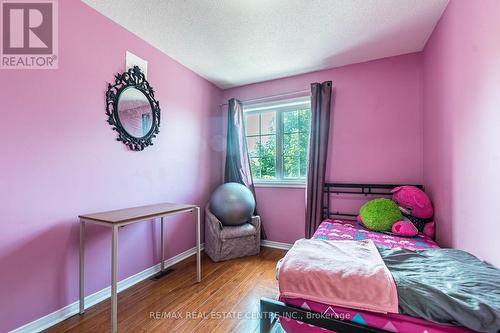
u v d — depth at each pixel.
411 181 2.38
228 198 2.68
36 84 1.46
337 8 1.72
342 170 2.67
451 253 1.30
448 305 0.80
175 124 2.56
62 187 1.58
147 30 2.01
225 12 1.77
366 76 2.57
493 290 0.88
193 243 2.82
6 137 1.33
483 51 1.22
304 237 2.88
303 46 2.25
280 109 3.13
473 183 1.34
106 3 1.69
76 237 1.65
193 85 2.83
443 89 1.78
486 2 1.18
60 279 1.56
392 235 1.96
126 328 1.47
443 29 1.76
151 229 2.28
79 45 1.67
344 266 1.06
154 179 2.29
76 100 1.66
